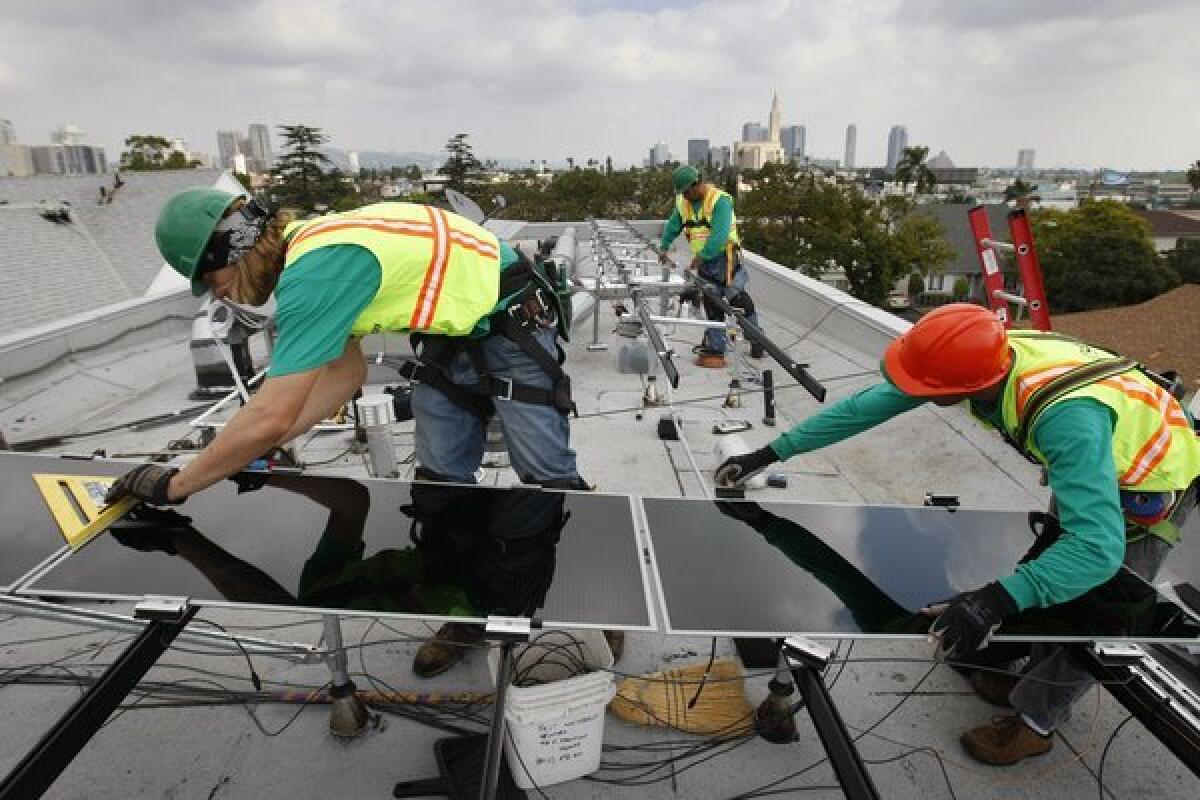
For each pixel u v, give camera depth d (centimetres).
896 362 183
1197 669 214
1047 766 206
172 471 176
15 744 207
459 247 183
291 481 210
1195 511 262
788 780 198
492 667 200
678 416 449
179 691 225
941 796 195
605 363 558
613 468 379
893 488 368
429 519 191
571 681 183
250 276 175
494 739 130
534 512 196
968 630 142
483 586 161
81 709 127
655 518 197
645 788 195
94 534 175
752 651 239
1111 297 4262
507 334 205
